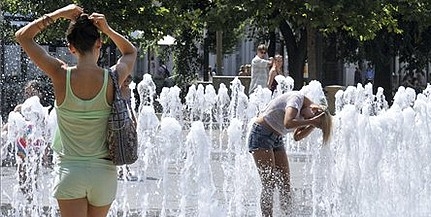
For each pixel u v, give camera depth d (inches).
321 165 718.5
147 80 1424.7
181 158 796.0
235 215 666.8
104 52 1812.3
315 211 667.4
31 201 705.6
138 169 836.6
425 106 789.9
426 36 2389.3
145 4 1589.6
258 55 1432.1
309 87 1004.6
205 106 1430.9
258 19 1664.6
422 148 762.2
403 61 2495.1
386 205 719.1
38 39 1512.1
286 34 1834.4
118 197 738.2
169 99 1328.7
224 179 808.9
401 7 1716.3
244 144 732.7
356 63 2573.8
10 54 1534.2
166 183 730.8
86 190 374.6
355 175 706.8
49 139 706.2
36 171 705.6
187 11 1716.3
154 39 1699.1
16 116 712.4
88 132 373.4
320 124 588.4
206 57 2485.2
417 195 737.6
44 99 1409.9
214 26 1621.6
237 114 1258.0
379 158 722.2
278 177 603.8
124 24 1595.7
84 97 372.2
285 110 587.5
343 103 1359.5
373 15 1573.6
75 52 378.0
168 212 685.9
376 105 1375.5
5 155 740.7
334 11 1525.6
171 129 794.8
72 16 387.9
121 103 376.5
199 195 700.0
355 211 700.0
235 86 1408.7
